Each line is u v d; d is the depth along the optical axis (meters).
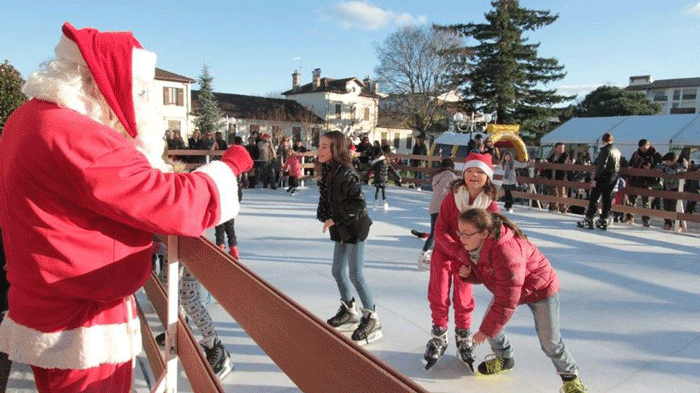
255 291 1.10
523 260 2.34
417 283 4.76
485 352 3.30
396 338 3.46
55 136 1.00
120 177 1.00
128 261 1.18
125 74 1.12
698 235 7.85
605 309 4.14
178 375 2.82
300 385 0.92
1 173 1.10
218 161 1.22
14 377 2.57
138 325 1.36
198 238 1.50
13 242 1.09
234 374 2.87
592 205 8.20
